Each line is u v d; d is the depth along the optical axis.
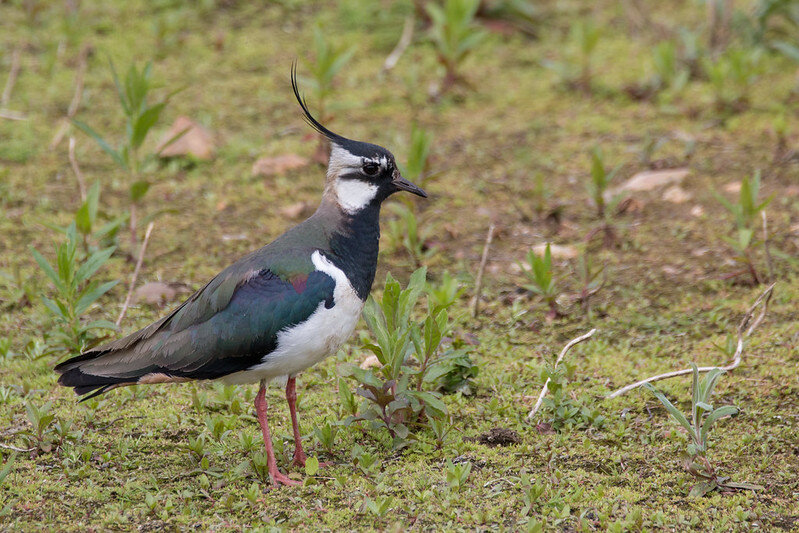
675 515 8.63
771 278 13.03
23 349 11.84
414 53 20.20
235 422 10.18
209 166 16.75
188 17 20.72
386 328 9.83
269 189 16.11
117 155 13.86
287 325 9.01
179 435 10.12
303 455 9.50
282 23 20.80
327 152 16.92
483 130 17.98
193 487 9.08
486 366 11.50
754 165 16.41
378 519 8.50
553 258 14.16
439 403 9.48
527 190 16.11
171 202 15.70
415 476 9.16
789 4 19.72
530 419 10.30
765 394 10.59
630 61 20.08
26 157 16.66
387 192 9.79
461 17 18.59
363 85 19.19
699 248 14.24
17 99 18.19
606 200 15.60
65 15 20.42
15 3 20.88
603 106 18.77
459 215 15.47
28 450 9.65
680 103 18.55
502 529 8.28
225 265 14.02
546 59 20.25
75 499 8.86
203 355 9.08
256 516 8.63
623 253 14.27
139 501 8.84
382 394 9.42
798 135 17.17
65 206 15.38
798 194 15.36
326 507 8.73
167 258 14.19
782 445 9.69
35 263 13.91
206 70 19.30
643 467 9.45
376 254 9.83
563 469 9.40
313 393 10.98
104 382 9.19
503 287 13.55
